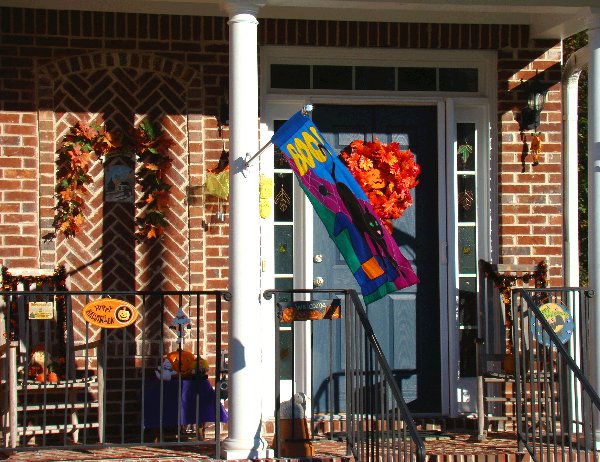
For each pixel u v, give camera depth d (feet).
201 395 24.71
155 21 26.61
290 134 21.53
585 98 47.11
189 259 26.63
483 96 28.22
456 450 24.13
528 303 23.45
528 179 27.99
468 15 27.53
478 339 25.90
